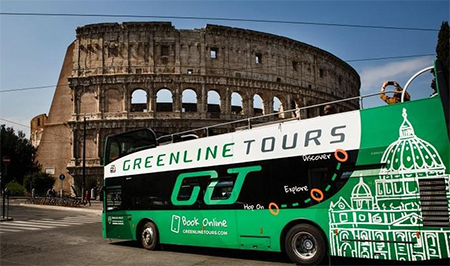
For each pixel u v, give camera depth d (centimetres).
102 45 6406
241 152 1405
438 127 1012
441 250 977
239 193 1380
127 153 1853
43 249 1689
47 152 6719
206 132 1598
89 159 6184
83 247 1748
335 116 1210
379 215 1078
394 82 1273
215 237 1432
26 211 3981
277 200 1280
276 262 1324
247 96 6581
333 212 1161
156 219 1647
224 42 6594
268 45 6931
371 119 1135
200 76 6334
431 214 998
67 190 6488
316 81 7562
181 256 1489
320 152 1212
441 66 1034
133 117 6206
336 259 1293
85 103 6347
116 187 1859
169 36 6419
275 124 1346
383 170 1084
